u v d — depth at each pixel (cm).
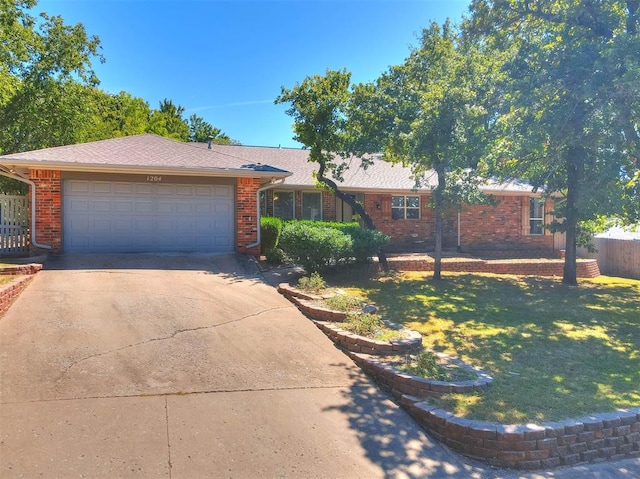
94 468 329
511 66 847
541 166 1110
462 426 409
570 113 758
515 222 1888
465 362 583
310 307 727
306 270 1103
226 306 748
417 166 1158
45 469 323
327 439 399
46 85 1734
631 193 930
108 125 2666
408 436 419
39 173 1083
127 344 558
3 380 447
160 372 490
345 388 498
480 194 1105
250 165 1260
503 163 992
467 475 376
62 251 1101
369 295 966
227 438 382
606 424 425
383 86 1178
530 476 386
